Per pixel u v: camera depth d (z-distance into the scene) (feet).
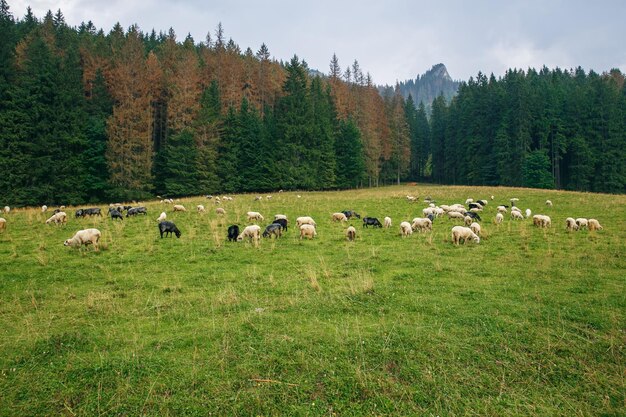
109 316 28.14
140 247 52.65
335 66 271.08
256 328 25.22
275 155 197.77
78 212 81.82
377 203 112.78
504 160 224.53
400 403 18.37
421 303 29.99
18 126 144.36
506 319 26.58
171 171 176.24
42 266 42.73
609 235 60.34
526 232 64.44
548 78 356.18
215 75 223.71
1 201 134.00
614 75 388.37
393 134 264.52
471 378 20.27
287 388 19.24
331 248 52.90
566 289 33.37
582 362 21.70
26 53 178.09
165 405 17.97
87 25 336.70
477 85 290.76
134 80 179.63
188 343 23.49
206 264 44.29
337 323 26.23
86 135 166.30
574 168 216.74
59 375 20.17
